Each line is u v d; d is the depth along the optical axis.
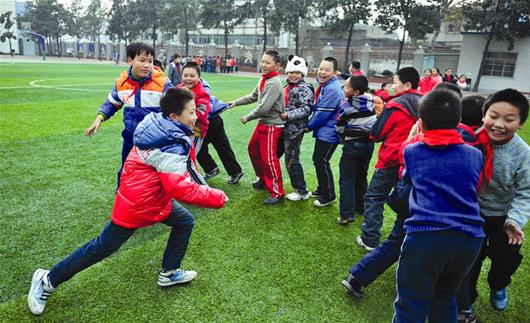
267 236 3.75
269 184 4.50
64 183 4.78
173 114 2.39
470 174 1.98
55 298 2.68
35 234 3.53
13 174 4.97
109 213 4.04
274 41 47.44
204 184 2.72
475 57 26.27
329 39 42.22
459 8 27.91
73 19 60.78
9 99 10.85
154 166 2.36
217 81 23.06
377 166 3.49
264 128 4.37
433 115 2.01
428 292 2.03
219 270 3.13
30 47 61.47
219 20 38.72
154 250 3.36
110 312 2.57
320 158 4.36
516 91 2.27
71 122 8.22
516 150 2.38
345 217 4.04
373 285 3.09
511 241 2.35
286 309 2.71
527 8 22.62
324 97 4.17
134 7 48.62
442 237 1.94
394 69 32.62
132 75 3.66
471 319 2.67
